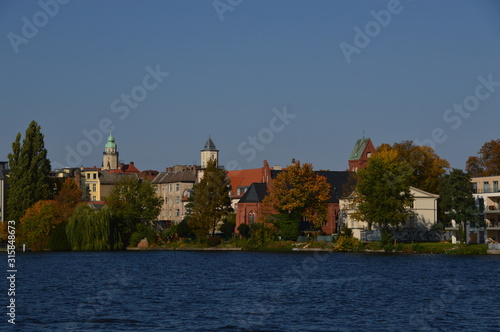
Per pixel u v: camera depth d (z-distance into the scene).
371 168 180.50
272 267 141.75
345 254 172.62
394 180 178.00
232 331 75.00
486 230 182.75
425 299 94.69
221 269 139.00
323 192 198.25
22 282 117.62
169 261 161.25
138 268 143.25
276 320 80.50
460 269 130.12
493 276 118.75
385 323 78.44
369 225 190.62
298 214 197.88
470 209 175.12
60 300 95.81
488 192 186.88
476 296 96.88
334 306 89.50
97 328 76.25
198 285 112.19
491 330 74.69
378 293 100.62
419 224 198.75
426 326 76.75
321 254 173.88
